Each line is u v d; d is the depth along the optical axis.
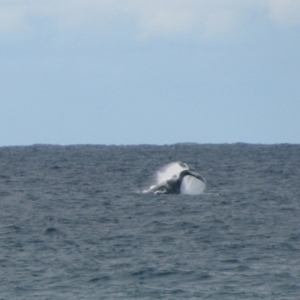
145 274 126.31
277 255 142.50
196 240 159.12
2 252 145.62
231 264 134.12
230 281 122.06
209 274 126.38
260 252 145.25
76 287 118.62
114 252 145.50
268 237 162.62
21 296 113.62
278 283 120.62
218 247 150.50
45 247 151.00
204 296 113.44
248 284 120.12
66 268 131.00
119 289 117.50
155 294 114.56
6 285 119.75
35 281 122.12
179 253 144.25
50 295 114.06
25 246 152.12
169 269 129.50
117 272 127.94
